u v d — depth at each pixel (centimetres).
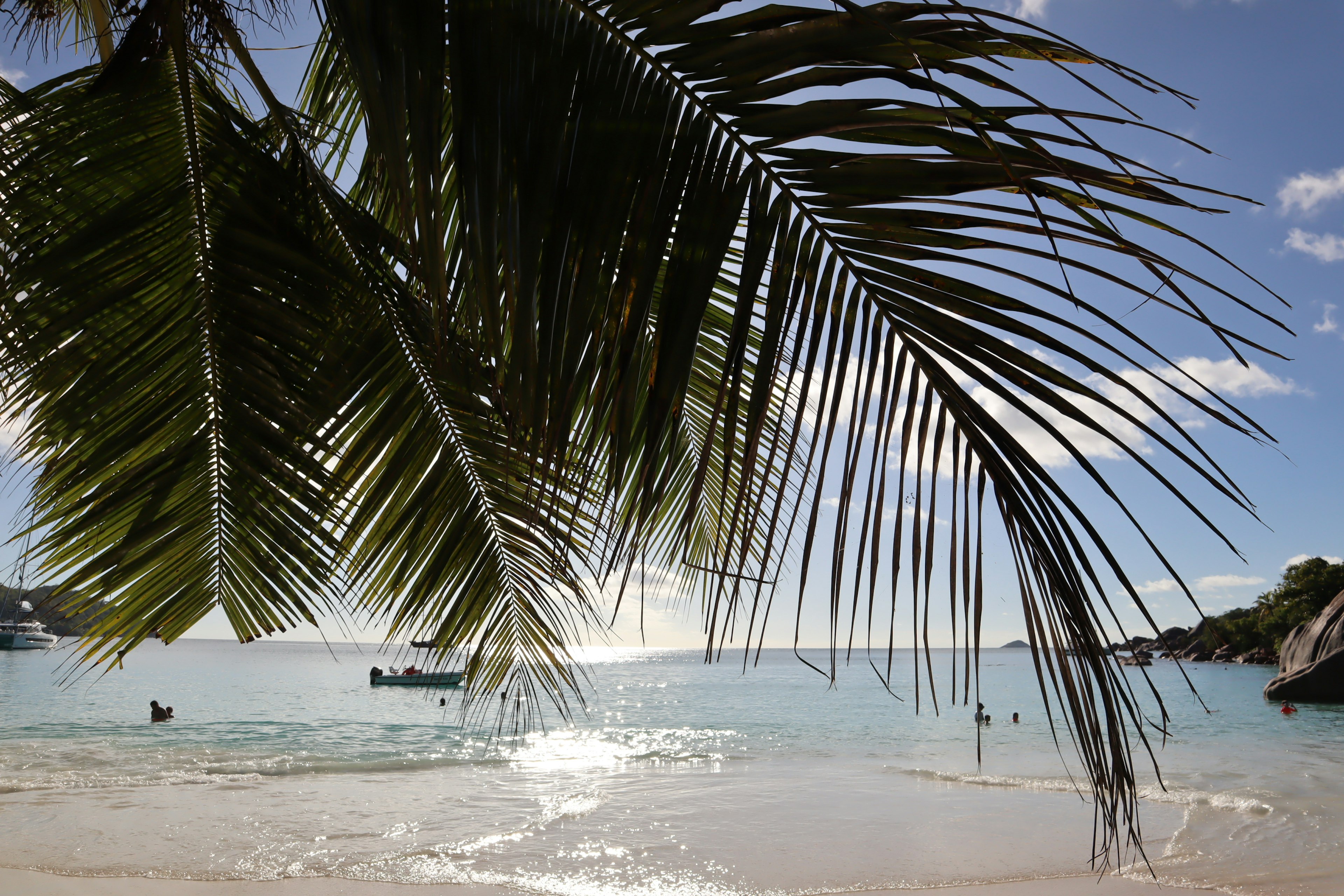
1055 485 112
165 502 236
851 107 116
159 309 225
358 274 251
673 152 126
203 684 4525
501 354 130
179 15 214
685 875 866
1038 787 1413
